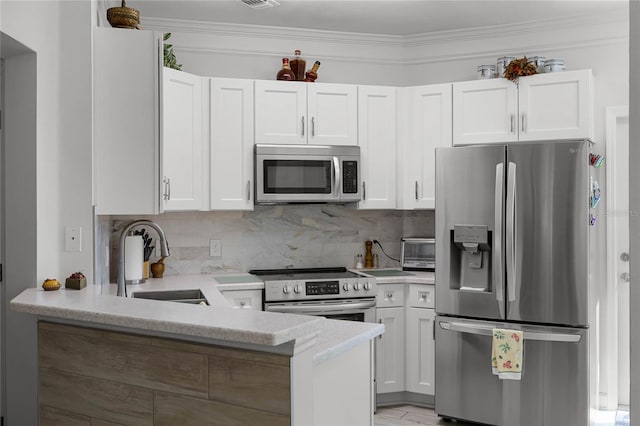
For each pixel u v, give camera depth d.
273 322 1.65
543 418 3.35
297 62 4.18
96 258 2.81
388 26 4.24
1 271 2.59
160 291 3.40
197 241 4.21
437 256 3.64
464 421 3.64
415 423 3.71
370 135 4.17
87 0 2.68
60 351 2.04
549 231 3.30
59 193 2.67
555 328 3.31
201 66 4.20
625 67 3.97
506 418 3.46
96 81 2.77
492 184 3.45
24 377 2.51
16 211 2.58
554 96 3.78
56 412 2.05
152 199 2.85
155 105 2.84
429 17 4.04
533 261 3.34
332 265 4.50
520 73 3.84
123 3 2.93
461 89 4.04
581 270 3.23
